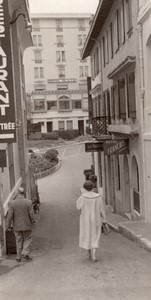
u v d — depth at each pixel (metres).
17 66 21.38
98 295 7.49
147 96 16.58
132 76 18.45
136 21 17.30
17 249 10.95
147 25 15.89
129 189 22.08
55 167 50.16
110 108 25.80
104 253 11.27
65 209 27.31
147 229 14.27
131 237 13.54
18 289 8.14
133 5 17.70
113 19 23.28
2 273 9.68
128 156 20.56
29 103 82.31
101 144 24.70
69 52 88.38
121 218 22.53
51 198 33.09
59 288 8.05
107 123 25.91
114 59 23.52
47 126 84.19
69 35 88.25
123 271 9.15
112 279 8.51
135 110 18.45
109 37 25.08
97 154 33.75
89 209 10.27
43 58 87.69
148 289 7.72
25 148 24.09
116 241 13.52
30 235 11.11
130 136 19.31
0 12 11.88
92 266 9.77
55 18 87.62
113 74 21.77
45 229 18.80
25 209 10.91
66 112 84.69
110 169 27.92
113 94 23.78
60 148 71.69
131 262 9.99
